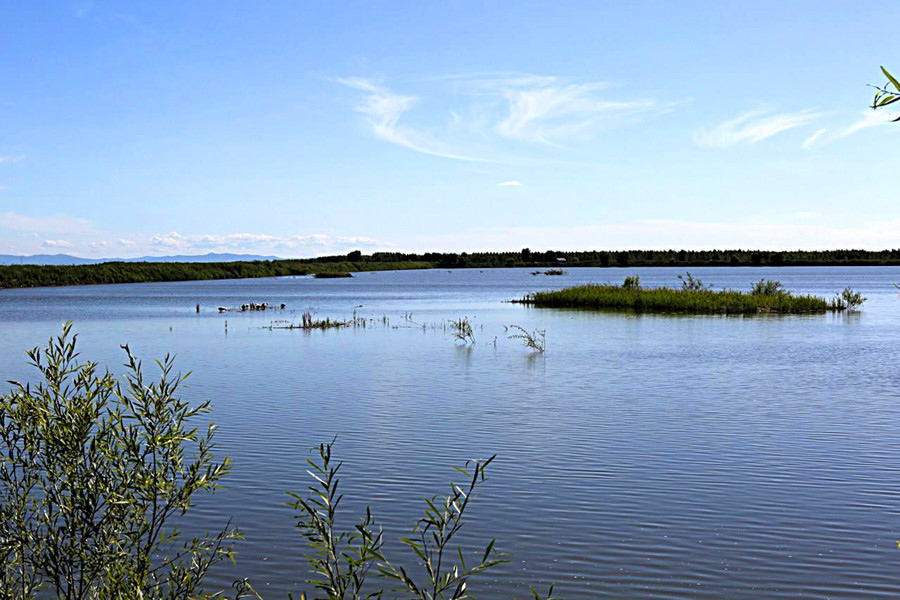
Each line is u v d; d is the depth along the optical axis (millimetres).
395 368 26219
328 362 27891
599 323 44375
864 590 8891
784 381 23203
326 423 17297
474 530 10750
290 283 134000
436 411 18672
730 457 14305
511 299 74250
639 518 11164
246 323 46062
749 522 10969
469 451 14836
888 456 14320
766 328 40719
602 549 10070
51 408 6383
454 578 5590
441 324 44406
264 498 12023
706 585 9039
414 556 9852
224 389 21984
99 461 6293
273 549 10047
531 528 10797
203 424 17188
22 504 6359
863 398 20312
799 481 12844
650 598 8734
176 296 84375
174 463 6457
